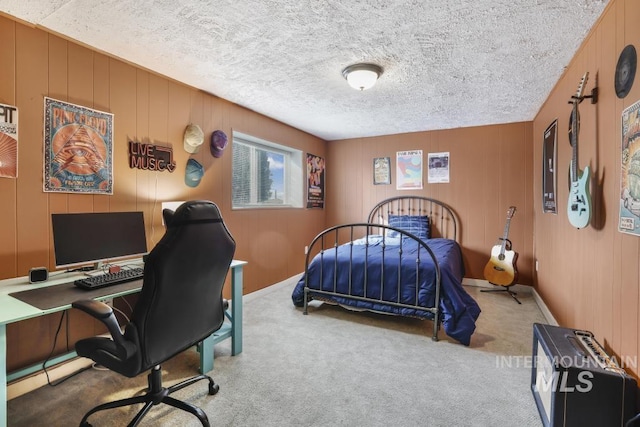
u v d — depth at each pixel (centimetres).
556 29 187
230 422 156
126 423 156
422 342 246
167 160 262
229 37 200
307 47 212
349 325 279
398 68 243
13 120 177
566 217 243
